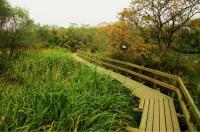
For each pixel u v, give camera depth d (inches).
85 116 252.4
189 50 815.1
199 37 772.6
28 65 576.7
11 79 512.7
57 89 300.4
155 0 695.1
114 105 291.0
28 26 840.3
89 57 886.4
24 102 256.4
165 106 314.5
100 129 227.0
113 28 796.0
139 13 729.0
